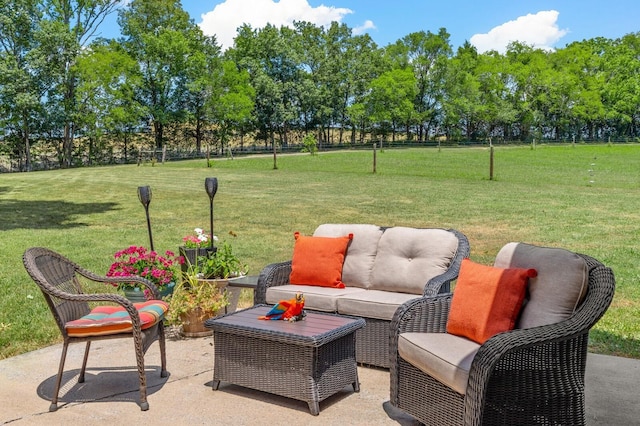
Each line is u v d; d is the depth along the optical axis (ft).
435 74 189.06
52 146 145.59
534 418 8.07
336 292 13.82
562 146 167.73
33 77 121.49
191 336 15.49
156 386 11.93
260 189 59.47
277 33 180.24
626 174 77.82
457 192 54.34
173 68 149.89
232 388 11.82
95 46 133.90
